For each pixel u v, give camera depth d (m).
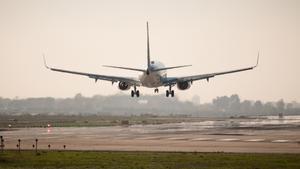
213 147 169.38
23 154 153.38
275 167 123.94
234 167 124.44
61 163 134.12
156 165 128.75
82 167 127.50
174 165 128.50
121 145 179.38
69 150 164.25
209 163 131.00
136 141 194.12
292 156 141.88
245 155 145.00
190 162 133.00
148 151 158.62
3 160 139.38
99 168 125.69
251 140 193.25
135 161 135.62
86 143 188.50
